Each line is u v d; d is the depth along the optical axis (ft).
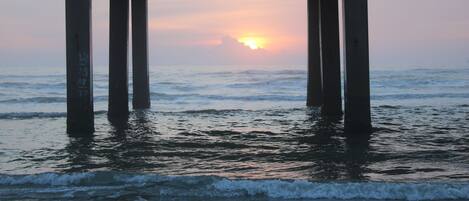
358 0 35.32
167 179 23.34
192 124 46.37
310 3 60.08
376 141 35.47
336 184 22.21
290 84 120.78
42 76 147.64
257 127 43.98
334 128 42.60
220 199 20.98
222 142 35.99
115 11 51.47
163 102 84.28
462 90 102.01
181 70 200.34
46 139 37.47
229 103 81.35
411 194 21.09
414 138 36.78
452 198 20.79
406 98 86.79
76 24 36.76
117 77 51.96
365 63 35.96
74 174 24.06
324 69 50.98
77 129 38.37
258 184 22.38
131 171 26.48
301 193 21.49
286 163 28.73
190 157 30.63
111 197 21.30
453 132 39.88
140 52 58.80
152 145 34.76
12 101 82.99
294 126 44.39
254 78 141.28
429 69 166.30
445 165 27.63
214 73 168.76
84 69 37.50
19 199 21.07
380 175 25.34
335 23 49.98
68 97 37.96
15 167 28.12
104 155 31.32
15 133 40.96
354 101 36.52
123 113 52.31
